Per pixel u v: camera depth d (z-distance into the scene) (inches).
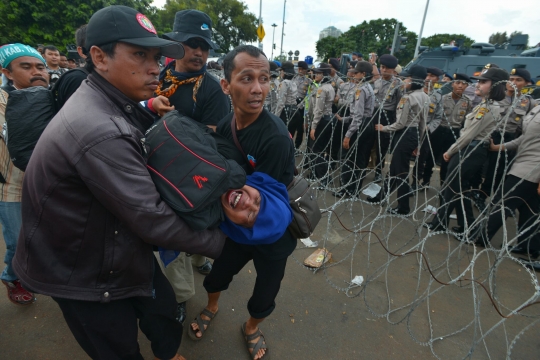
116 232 40.6
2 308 79.5
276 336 76.6
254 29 1227.9
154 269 50.3
